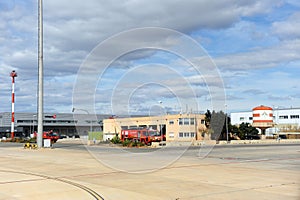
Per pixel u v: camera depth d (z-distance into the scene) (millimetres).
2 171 16094
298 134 71500
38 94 33875
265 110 63469
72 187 11680
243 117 90812
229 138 58906
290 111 82812
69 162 19688
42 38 33375
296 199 9711
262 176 14031
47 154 25922
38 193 10727
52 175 14594
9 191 11086
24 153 27234
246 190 11008
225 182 12539
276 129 74625
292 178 13492
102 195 10328
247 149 33719
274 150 32062
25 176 14367
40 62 33469
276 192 10680
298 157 23609
